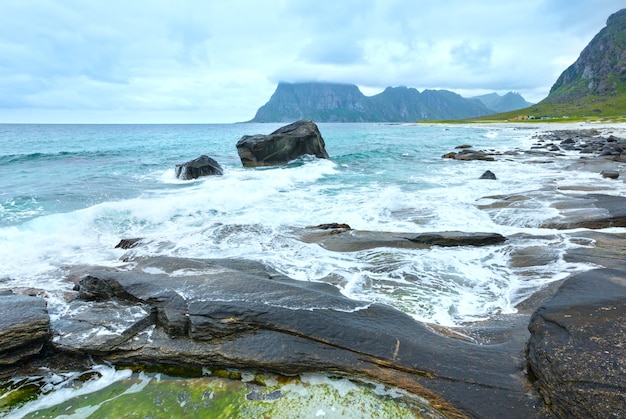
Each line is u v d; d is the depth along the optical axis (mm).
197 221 13414
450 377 4922
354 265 9070
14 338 5500
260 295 6645
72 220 12312
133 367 5770
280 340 5703
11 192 17062
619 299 5375
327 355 5449
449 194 17016
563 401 4129
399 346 5473
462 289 7801
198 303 6355
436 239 10234
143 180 21828
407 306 7090
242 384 5316
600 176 20500
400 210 14203
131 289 6918
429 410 4652
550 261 8633
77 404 5078
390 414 4660
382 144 49656
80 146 43594
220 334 5855
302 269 8859
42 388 5383
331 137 66188
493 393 4629
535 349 4777
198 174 22812
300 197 17094
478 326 6254
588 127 73750
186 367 5695
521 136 65875
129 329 6051
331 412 4734
